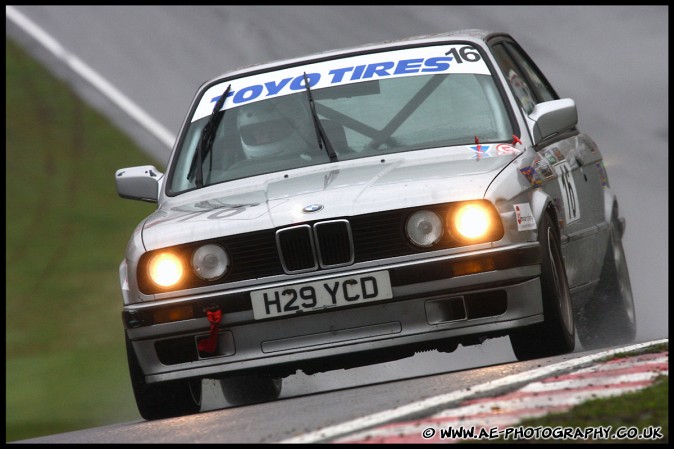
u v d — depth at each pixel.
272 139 24.62
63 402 43.00
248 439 16.16
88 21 89.56
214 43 85.00
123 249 60.91
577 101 69.31
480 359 25.92
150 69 81.56
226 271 21.25
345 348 20.86
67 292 56.25
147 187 25.42
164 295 21.42
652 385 16.14
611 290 28.14
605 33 79.56
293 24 86.88
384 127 24.27
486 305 20.98
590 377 17.14
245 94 25.77
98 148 72.00
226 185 23.97
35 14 90.94
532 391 16.58
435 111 24.50
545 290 21.41
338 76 25.47
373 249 20.94
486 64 25.34
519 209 21.41
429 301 20.83
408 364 26.31
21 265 59.28
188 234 21.48
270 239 21.14
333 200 21.36
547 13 84.06
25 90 79.31
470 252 20.80
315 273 20.97
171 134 73.19
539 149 24.38
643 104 67.88
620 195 55.06
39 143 72.75
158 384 22.16
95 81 80.19
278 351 21.06
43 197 66.88
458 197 20.98
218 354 21.34
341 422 16.31
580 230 25.52
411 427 15.07
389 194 21.23
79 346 50.53
